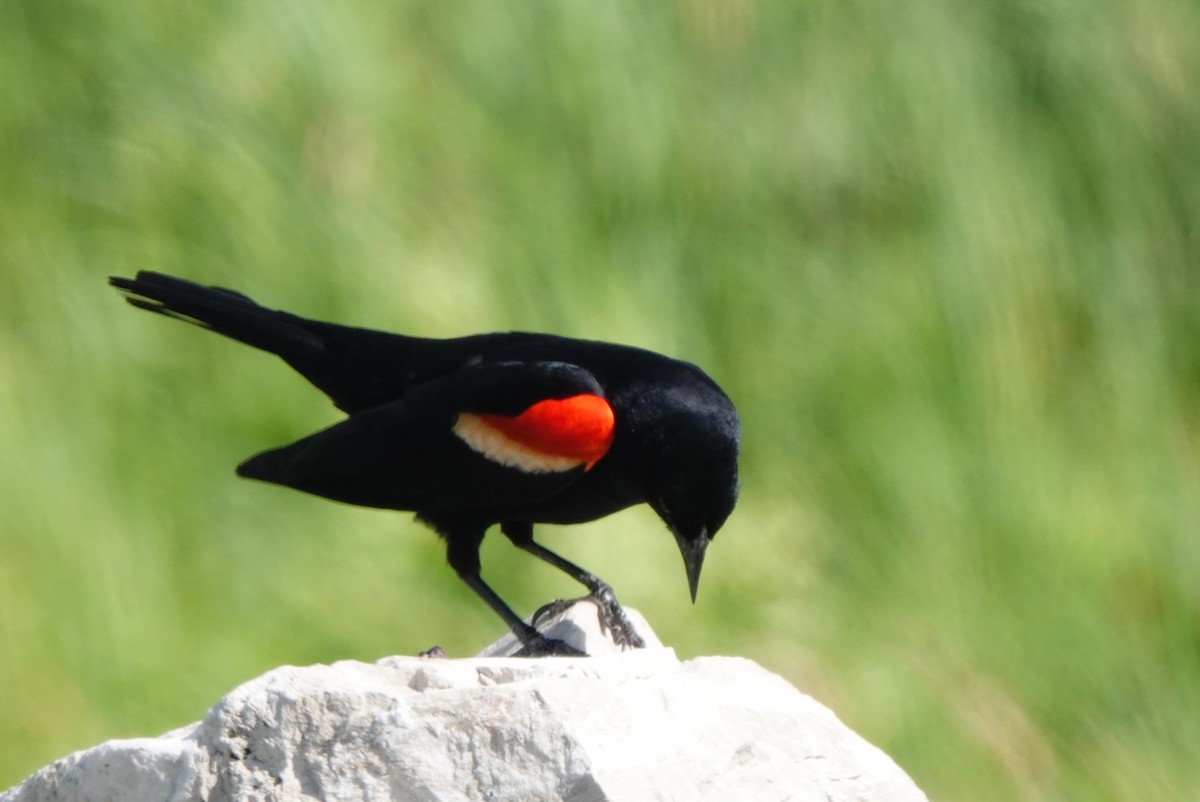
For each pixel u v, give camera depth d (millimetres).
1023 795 12328
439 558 12125
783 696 6535
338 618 11797
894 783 6172
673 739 5785
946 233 14539
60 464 11891
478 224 13578
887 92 14969
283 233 13188
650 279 13828
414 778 5488
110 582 11500
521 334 8812
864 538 13195
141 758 5605
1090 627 13172
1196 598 13562
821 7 15211
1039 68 15516
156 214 13172
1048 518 13594
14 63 13641
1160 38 15742
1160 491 14094
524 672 6109
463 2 14414
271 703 5598
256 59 13781
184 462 12141
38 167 13328
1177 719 12961
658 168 14242
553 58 14328
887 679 12516
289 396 12484
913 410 13758
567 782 5453
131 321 12664
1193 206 15359
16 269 12852
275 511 12094
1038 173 15148
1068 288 14836
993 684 12734
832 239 14422
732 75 14812
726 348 13844
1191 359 14961
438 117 13961
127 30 13828
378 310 12961
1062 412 14398
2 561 11391
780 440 13531
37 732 10898
